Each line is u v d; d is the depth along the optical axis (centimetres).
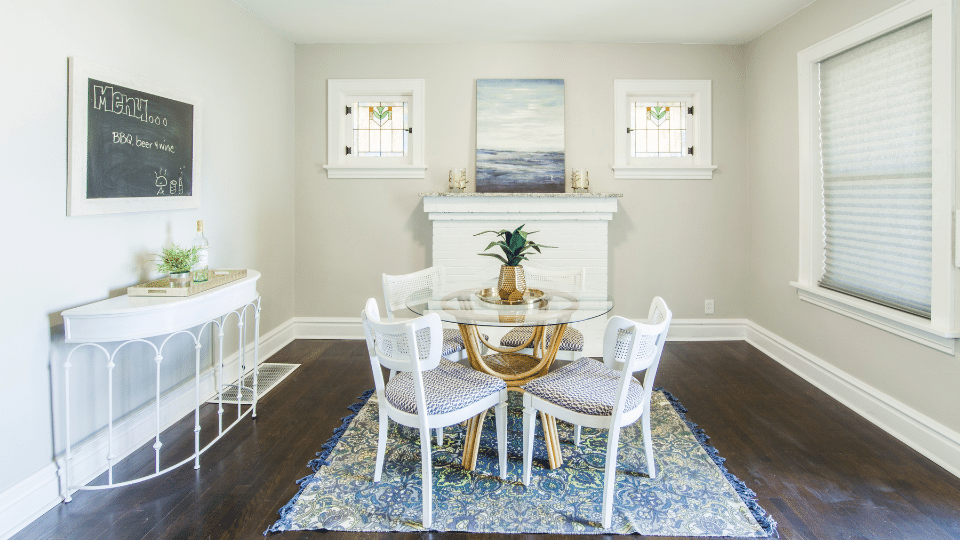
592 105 434
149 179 258
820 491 216
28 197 194
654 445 257
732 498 210
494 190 434
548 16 374
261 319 394
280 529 190
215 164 326
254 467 236
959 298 232
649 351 202
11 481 189
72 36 213
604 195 411
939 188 239
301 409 303
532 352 292
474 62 434
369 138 447
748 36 417
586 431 275
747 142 437
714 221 443
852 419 288
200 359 313
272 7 358
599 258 419
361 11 365
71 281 214
